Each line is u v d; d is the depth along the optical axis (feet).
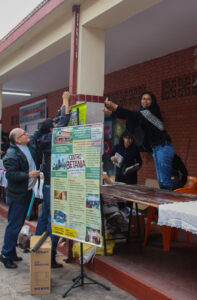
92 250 15.23
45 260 13.12
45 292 13.07
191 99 25.67
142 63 30.14
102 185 16.90
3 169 26.61
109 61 29.89
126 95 32.04
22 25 22.35
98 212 11.89
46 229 16.33
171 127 27.32
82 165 12.42
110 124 24.76
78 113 16.65
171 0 18.19
